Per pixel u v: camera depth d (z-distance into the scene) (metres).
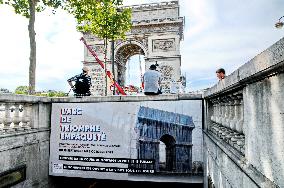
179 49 37.69
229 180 3.86
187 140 8.38
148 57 37.97
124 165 8.84
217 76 8.66
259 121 2.59
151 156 8.62
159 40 38.31
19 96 7.63
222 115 5.44
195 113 8.41
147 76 9.23
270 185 2.22
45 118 9.34
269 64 2.06
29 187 8.27
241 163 3.09
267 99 2.35
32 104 8.66
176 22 37.78
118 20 15.76
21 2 14.95
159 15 39.22
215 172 5.35
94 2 15.65
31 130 8.41
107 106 9.18
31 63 14.16
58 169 9.41
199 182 8.18
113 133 9.03
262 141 2.50
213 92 5.55
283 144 2.01
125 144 8.90
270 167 2.29
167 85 36.41
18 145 7.72
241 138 3.62
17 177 7.67
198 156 8.24
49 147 9.55
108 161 9.00
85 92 10.48
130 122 8.92
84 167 9.21
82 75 10.48
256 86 2.67
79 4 15.48
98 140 9.15
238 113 3.93
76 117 9.41
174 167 8.41
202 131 8.30
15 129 7.70
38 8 15.63
